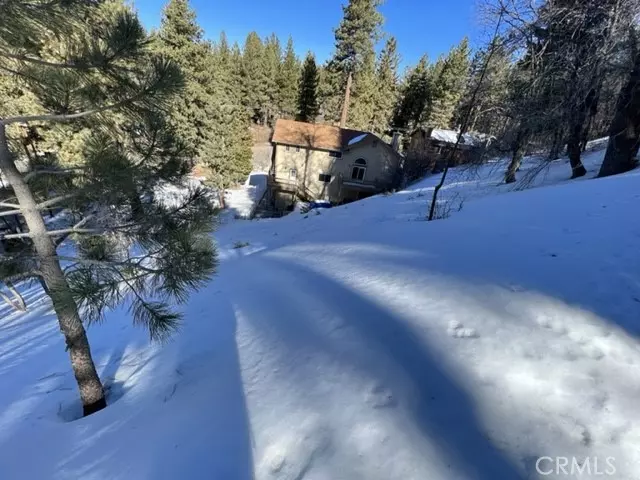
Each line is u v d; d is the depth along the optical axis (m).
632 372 2.20
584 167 10.68
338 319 3.30
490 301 3.09
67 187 2.91
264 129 41.66
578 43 8.44
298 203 21.39
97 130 2.96
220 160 18.95
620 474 1.64
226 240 12.23
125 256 3.09
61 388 3.50
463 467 1.71
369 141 21.34
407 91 33.16
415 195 13.42
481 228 5.61
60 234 3.04
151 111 2.73
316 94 33.97
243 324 3.80
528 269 3.64
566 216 5.33
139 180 2.89
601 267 3.45
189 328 4.13
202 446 2.15
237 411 2.37
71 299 2.30
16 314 6.25
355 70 27.75
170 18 15.98
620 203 5.42
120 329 4.61
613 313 2.75
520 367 2.29
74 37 2.39
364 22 25.44
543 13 8.47
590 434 1.84
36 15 2.02
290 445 1.99
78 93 2.61
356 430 1.98
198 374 3.08
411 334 2.79
